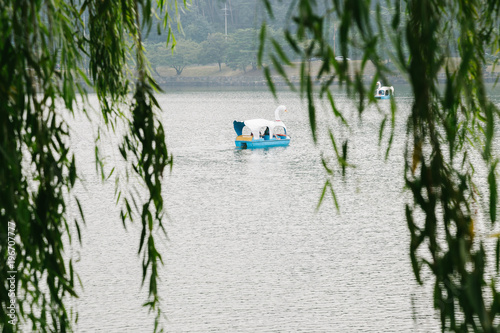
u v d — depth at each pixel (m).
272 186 105.69
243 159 134.38
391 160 122.94
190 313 46.50
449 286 7.41
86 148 140.50
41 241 10.35
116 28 12.29
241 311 47.19
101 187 97.88
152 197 11.17
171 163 11.19
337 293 51.75
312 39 6.14
